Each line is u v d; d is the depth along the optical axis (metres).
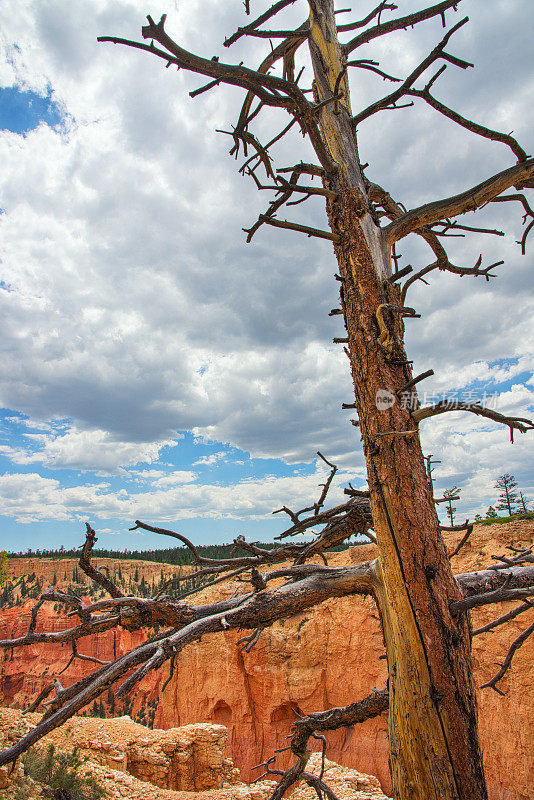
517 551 3.72
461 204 3.27
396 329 3.15
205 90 3.29
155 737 20.98
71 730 18.72
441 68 3.28
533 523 25.77
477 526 28.42
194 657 41.31
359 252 3.30
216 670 39.88
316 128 3.28
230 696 38.59
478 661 24.69
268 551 3.80
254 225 3.49
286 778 4.37
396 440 2.93
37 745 14.20
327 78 3.59
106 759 16.36
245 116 4.23
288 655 36.41
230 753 37.22
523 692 22.36
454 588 2.82
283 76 4.78
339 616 35.50
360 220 3.35
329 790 4.62
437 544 2.83
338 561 35.09
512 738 22.44
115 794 13.13
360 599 35.31
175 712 41.75
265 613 3.29
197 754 21.86
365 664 33.41
